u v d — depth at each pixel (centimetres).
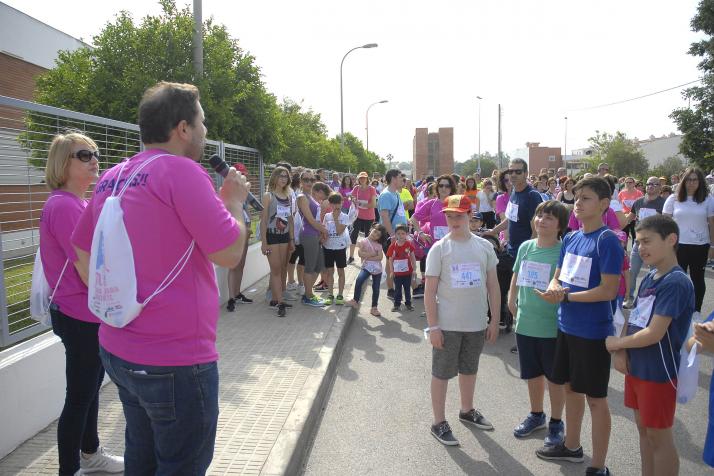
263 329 632
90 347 289
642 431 311
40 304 294
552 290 339
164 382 184
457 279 387
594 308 332
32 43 1800
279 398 424
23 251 414
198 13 980
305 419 386
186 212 183
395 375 530
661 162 7806
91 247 200
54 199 289
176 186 184
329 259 793
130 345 185
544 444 369
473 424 414
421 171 9944
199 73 999
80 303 284
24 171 416
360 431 405
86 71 1092
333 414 436
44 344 381
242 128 1216
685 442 387
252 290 857
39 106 401
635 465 353
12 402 342
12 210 407
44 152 429
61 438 290
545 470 348
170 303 183
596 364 331
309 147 2545
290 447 344
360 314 793
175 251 186
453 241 395
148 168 188
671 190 1345
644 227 295
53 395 384
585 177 343
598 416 332
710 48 2908
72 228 279
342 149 2494
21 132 412
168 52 1107
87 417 316
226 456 332
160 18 1152
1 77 1658
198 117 207
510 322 680
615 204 808
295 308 747
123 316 180
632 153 6056
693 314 307
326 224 792
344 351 609
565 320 343
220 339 590
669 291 283
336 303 793
